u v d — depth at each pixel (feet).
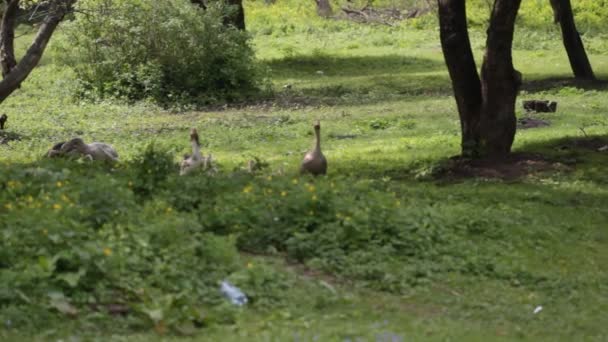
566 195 62.28
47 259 34.47
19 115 111.55
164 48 126.41
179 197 46.19
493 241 49.01
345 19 204.03
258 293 36.45
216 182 48.26
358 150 79.20
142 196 46.68
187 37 126.11
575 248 50.21
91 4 127.03
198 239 40.04
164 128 99.40
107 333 31.37
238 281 36.68
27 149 84.64
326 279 40.27
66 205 40.27
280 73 149.38
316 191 45.88
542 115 99.55
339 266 41.29
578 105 108.47
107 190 42.37
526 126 93.15
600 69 146.82
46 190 44.21
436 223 47.67
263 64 149.79
